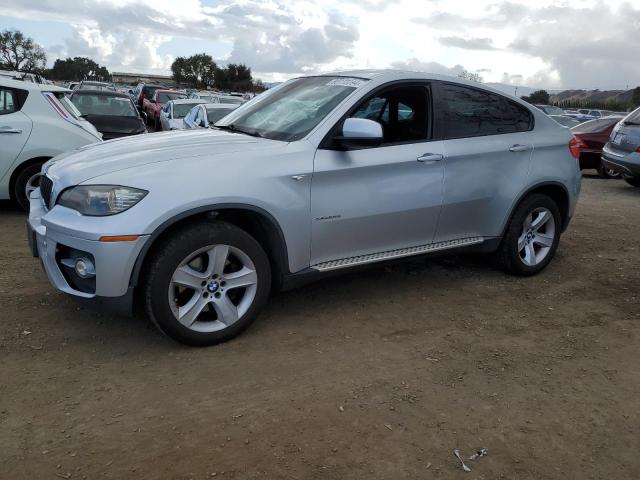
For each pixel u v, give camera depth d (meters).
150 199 3.21
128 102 13.00
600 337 3.99
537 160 4.90
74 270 3.35
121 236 3.14
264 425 2.80
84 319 3.86
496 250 4.99
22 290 4.28
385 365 3.45
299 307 4.25
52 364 3.28
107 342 3.57
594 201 9.57
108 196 3.21
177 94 24.42
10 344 3.46
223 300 3.55
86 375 3.18
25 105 6.56
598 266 5.62
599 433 2.88
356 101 3.99
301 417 2.88
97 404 2.91
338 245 3.94
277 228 3.62
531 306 4.50
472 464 2.60
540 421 2.96
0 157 6.38
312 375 3.30
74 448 2.57
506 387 3.27
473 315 4.27
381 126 3.97
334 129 3.85
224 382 3.18
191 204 3.29
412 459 2.61
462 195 4.44
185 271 3.38
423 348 3.70
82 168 3.47
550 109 26.56
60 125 6.68
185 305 3.45
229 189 3.40
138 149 3.70
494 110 4.76
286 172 3.61
